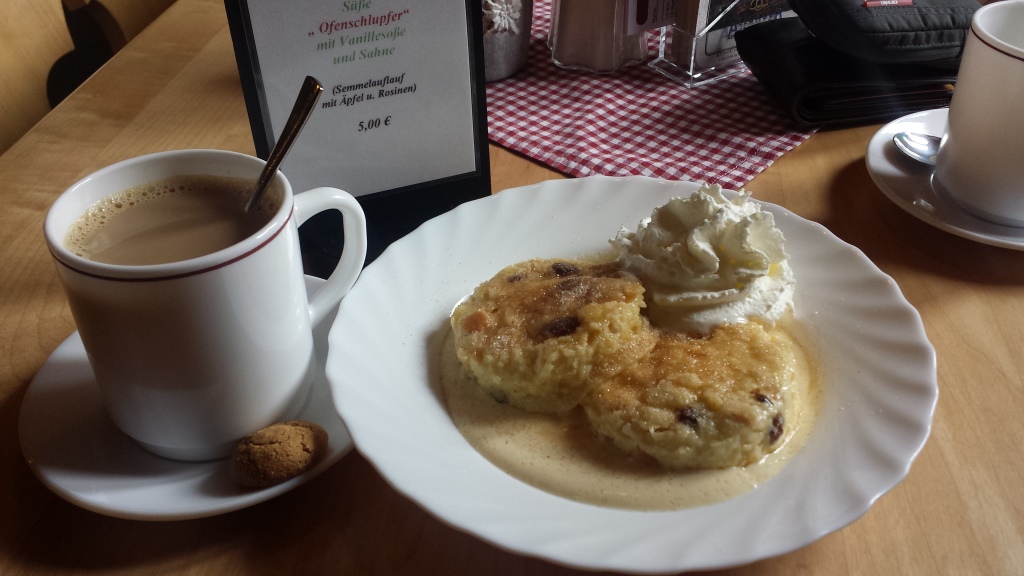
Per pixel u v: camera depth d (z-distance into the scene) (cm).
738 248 32
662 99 52
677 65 55
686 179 43
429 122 38
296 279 28
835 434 27
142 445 28
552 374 29
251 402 27
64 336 34
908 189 41
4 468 29
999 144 36
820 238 36
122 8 68
